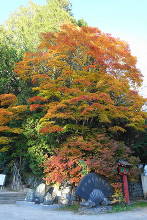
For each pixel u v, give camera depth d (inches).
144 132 724.0
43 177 582.2
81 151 540.4
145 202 574.9
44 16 939.3
